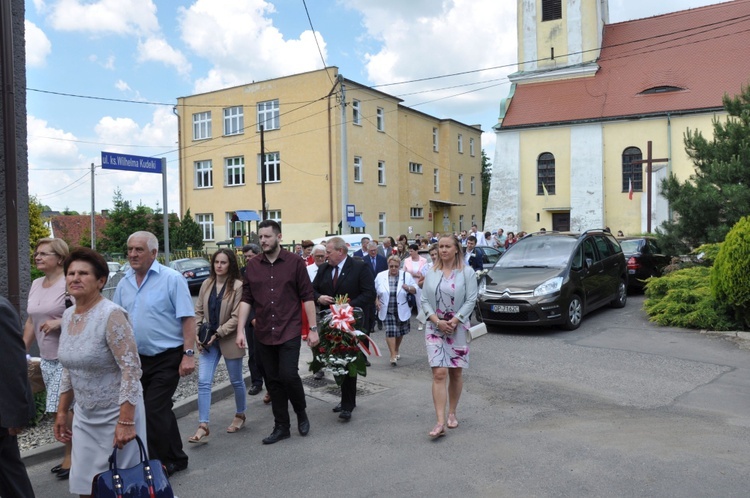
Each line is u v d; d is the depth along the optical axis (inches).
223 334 238.1
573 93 1332.4
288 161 1376.7
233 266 247.8
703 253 512.7
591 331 442.3
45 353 210.2
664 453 197.0
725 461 189.0
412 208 1621.6
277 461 208.1
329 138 1316.4
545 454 201.0
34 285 216.1
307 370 355.3
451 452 207.9
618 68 1325.0
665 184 615.5
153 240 196.1
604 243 532.4
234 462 209.2
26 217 287.6
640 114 1221.1
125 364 144.9
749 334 396.2
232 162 1472.7
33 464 213.3
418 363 366.3
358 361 250.1
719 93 1179.9
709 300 434.9
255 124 1421.0
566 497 167.8
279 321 228.7
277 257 233.1
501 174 1357.0
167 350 195.0
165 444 191.6
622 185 1256.2
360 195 1393.9
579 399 272.1
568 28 1359.5
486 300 446.9
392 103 1509.6
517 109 1365.7
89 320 146.5
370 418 254.7
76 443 149.9
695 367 325.4
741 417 238.1
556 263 464.8
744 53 1219.2
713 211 566.3
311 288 235.5
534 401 270.2
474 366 344.2
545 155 1328.7
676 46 1290.6
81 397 148.5
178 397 288.0
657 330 435.2
